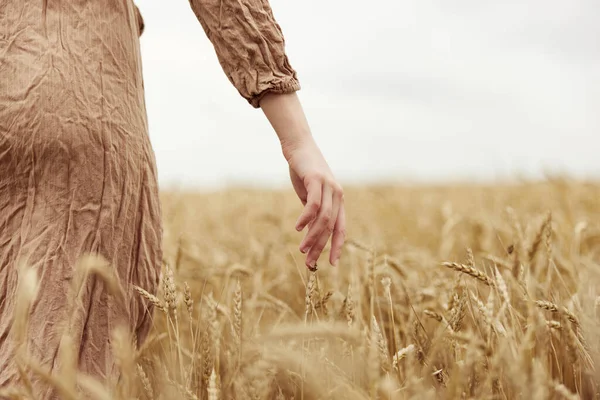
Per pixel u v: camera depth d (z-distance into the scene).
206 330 1.69
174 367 1.73
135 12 1.75
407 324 1.99
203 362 1.63
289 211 6.05
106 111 1.51
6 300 1.48
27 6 1.48
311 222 1.70
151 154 1.67
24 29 1.47
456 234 4.15
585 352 1.62
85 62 1.50
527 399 1.17
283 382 1.74
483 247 3.40
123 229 1.56
